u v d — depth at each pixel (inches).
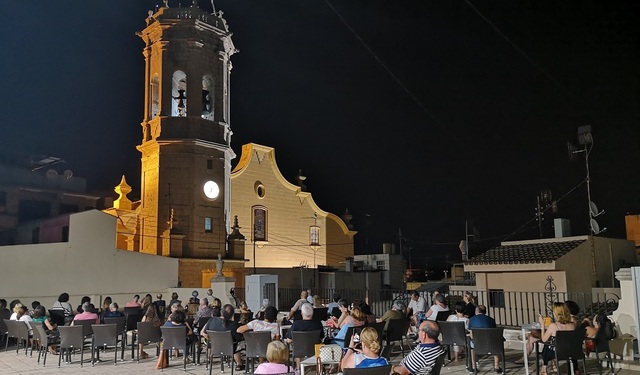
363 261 1776.6
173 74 1277.1
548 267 734.5
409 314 583.8
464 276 1440.7
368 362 257.8
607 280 783.7
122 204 1467.8
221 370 442.6
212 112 1314.0
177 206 1230.9
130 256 989.2
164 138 1238.3
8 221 1469.0
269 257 1585.9
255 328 426.0
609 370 409.7
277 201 1636.3
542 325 399.5
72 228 924.6
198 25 1273.4
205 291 1014.4
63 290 903.1
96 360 506.9
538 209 1182.9
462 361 457.7
